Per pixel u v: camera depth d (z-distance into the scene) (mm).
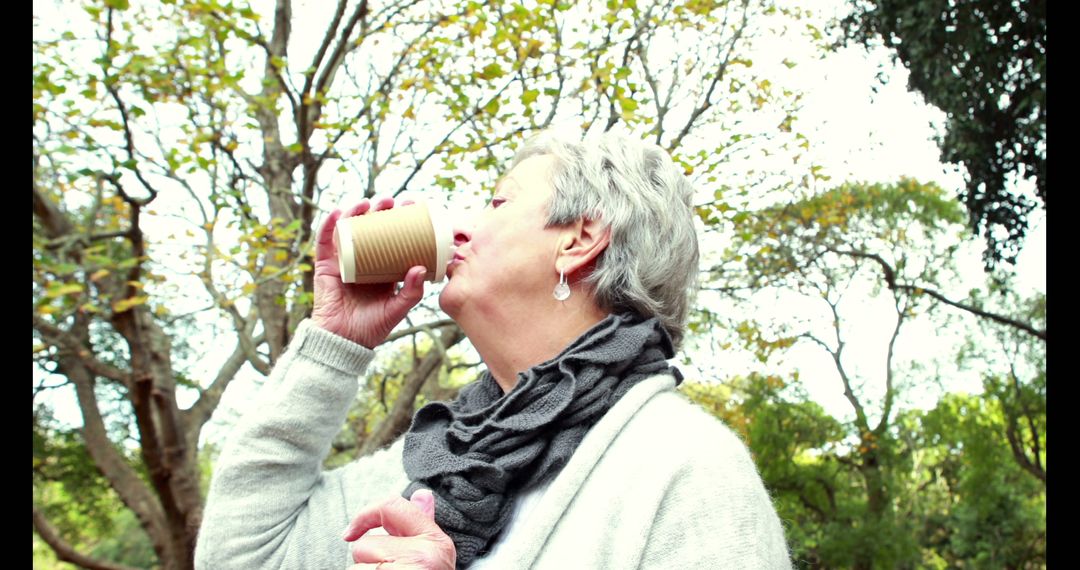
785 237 9211
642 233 1433
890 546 15172
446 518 1251
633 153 1497
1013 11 8031
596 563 1146
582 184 1448
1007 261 9555
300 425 1538
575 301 1433
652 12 6367
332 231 1614
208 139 5270
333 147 5453
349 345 1563
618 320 1375
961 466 17219
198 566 1521
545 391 1311
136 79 5133
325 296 1605
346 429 7719
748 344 9156
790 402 15258
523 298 1429
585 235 1438
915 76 8672
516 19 5219
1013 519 16094
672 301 1463
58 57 5184
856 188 12039
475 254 1463
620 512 1183
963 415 16594
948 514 17469
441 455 1325
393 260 1428
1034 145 8664
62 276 5492
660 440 1237
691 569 1115
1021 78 8398
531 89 5133
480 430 1308
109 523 14000
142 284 5102
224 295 5352
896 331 15992
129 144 4812
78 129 5277
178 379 8898
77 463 11305
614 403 1309
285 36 6574
